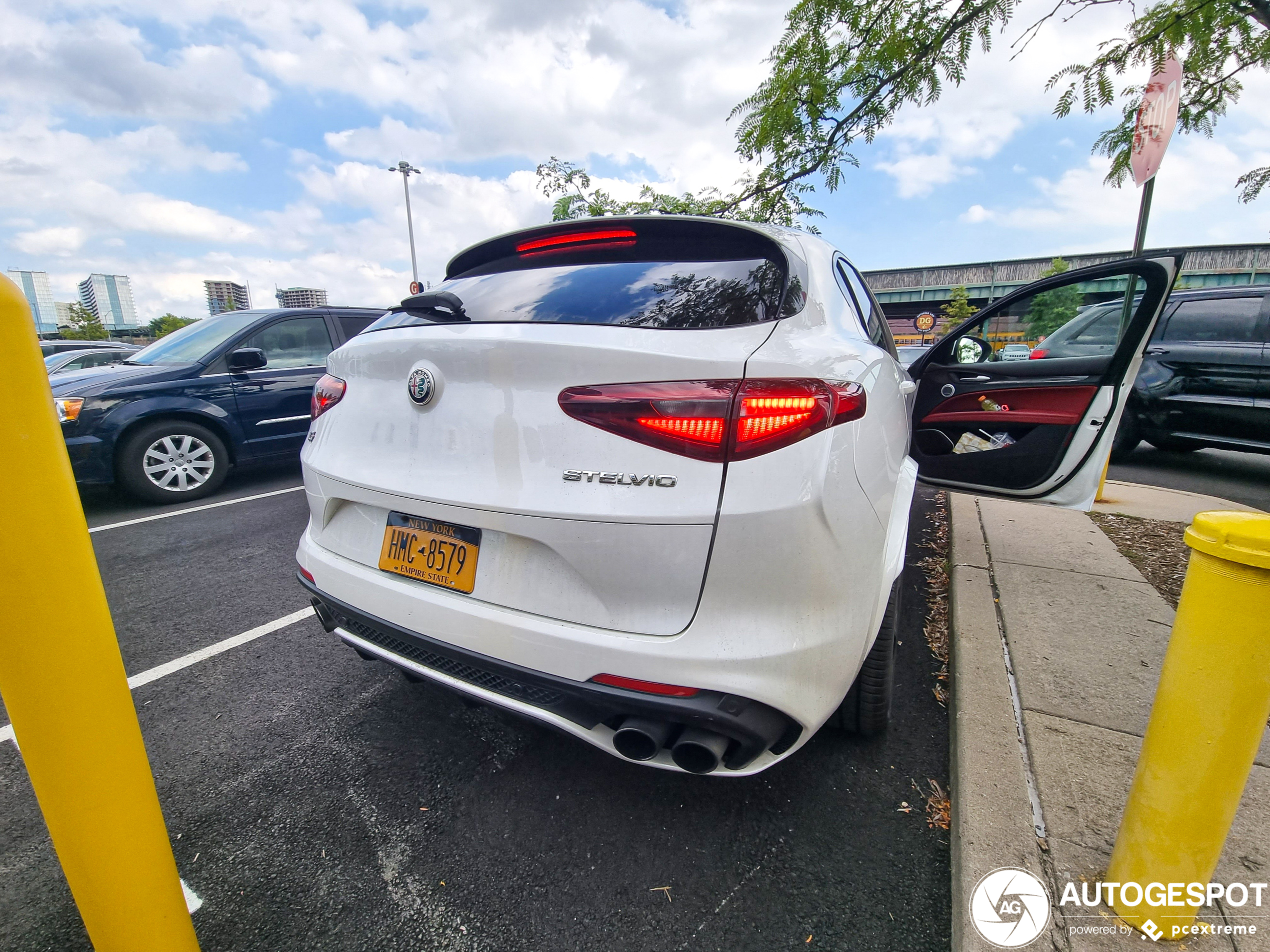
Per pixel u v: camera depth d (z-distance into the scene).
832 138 4.23
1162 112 3.18
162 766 1.94
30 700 0.87
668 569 1.26
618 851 1.60
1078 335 3.87
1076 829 1.50
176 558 3.76
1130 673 2.19
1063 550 3.45
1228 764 1.09
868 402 1.53
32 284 73.00
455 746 2.03
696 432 1.23
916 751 1.96
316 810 1.76
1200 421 5.75
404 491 1.56
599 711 1.36
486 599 1.45
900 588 1.85
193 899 1.48
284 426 5.59
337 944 1.37
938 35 3.55
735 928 1.39
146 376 4.90
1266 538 1.00
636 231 1.75
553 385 1.33
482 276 1.92
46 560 0.85
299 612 3.04
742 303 1.45
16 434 0.81
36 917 1.46
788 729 1.39
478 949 1.35
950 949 1.33
